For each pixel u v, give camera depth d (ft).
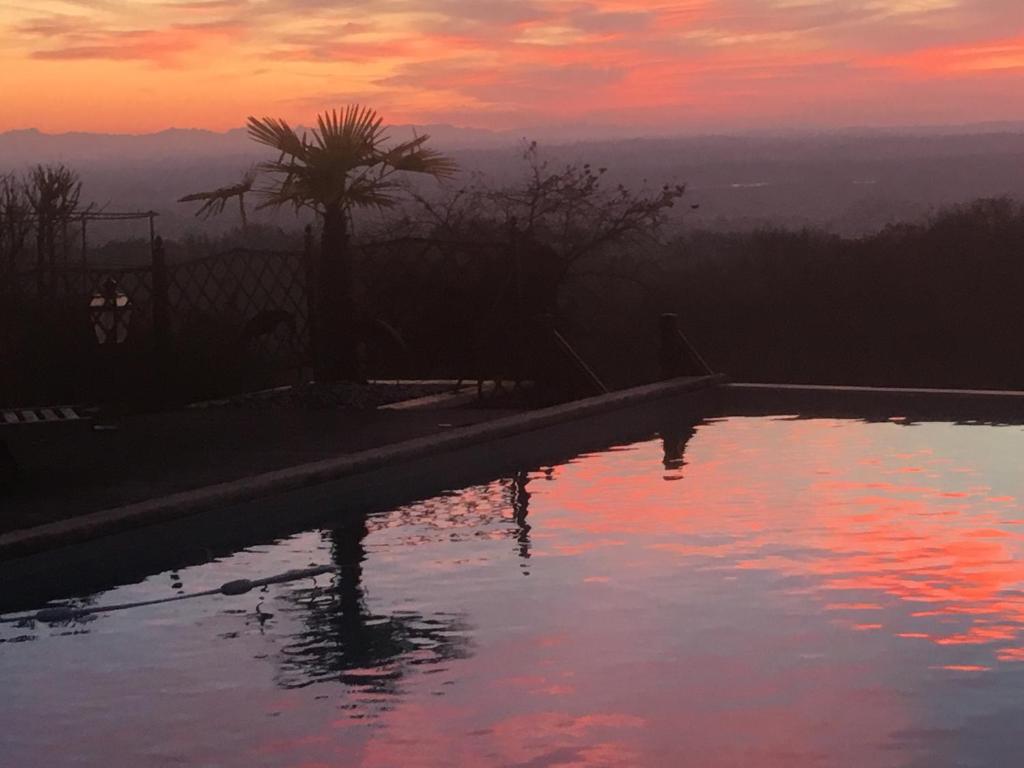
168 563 21.95
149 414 37.09
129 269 39.27
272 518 25.18
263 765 13.10
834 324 83.97
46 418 29.25
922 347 83.05
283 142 40.14
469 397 40.42
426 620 18.01
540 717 14.19
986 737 13.32
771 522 23.65
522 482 28.40
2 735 14.16
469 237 58.23
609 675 15.48
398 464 29.09
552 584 19.74
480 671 15.75
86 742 13.88
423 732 13.84
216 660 16.55
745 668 15.61
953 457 30.30
